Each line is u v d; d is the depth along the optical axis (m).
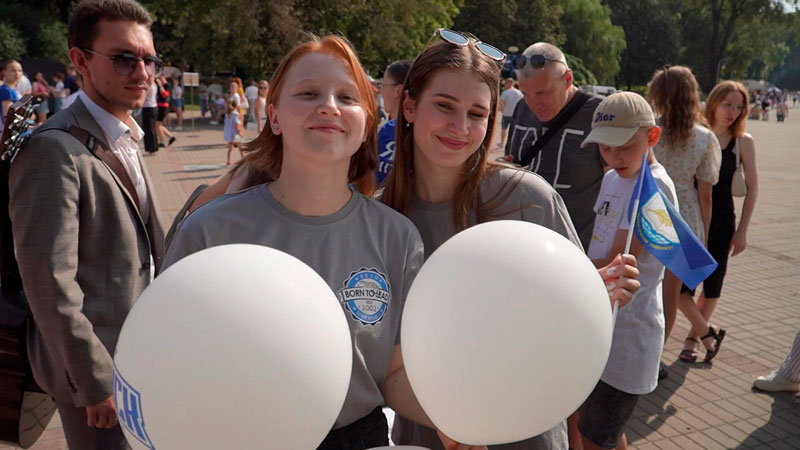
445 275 1.15
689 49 60.94
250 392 0.94
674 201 2.54
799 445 3.30
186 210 2.04
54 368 1.91
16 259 1.83
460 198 1.79
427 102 1.66
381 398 1.49
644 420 3.55
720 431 3.43
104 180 1.93
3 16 29.66
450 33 1.70
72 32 2.07
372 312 1.44
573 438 3.04
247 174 1.81
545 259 1.12
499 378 1.08
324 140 1.33
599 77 48.88
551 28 43.06
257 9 24.31
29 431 2.09
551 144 3.22
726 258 4.23
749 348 4.52
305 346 0.99
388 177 1.90
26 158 1.79
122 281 1.97
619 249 2.49
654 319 2.52
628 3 59.16
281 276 1.03
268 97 1.51
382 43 25.84
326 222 1.43
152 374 0.95
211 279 0.99
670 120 3.58
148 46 2.13
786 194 11.21
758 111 42.16
